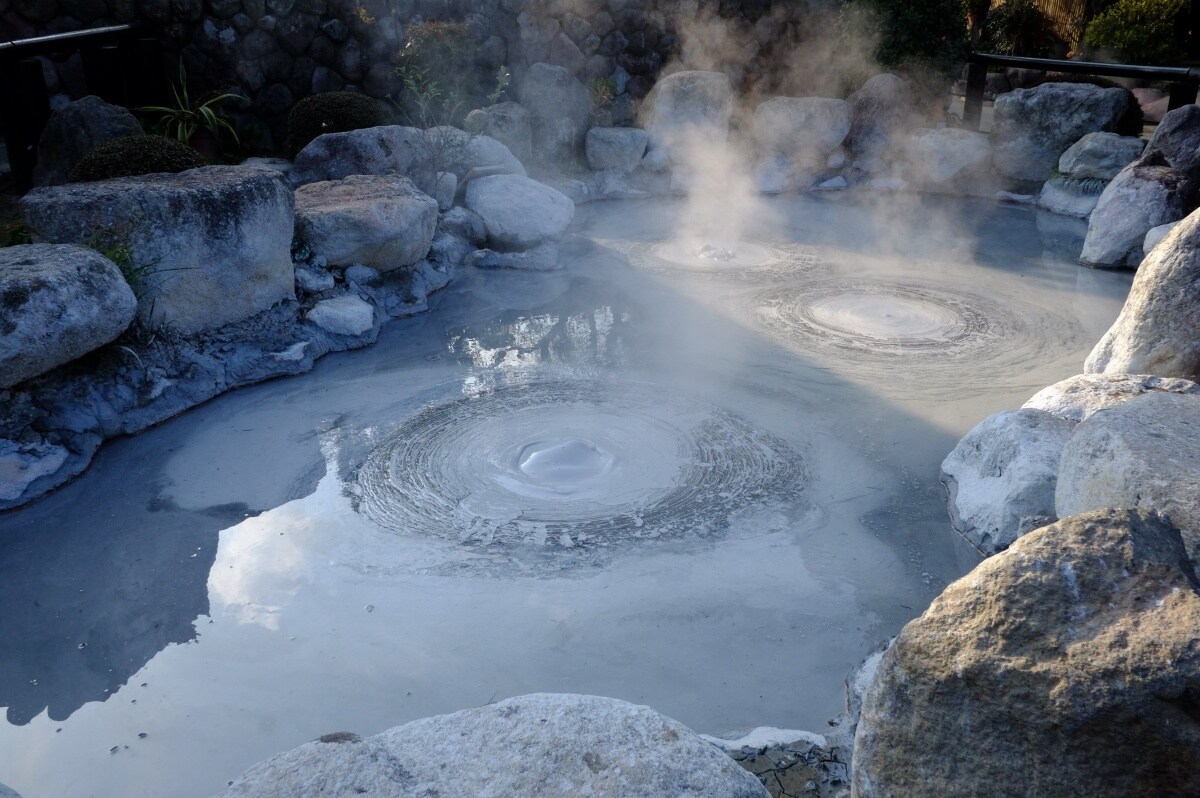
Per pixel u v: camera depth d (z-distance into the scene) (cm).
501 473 477
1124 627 177
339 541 420
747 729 310
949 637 193
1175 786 166
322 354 632
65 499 457
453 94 1044
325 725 313
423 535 423
